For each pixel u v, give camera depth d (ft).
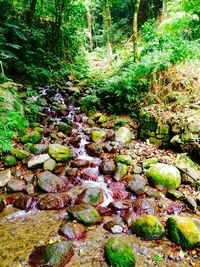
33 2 37.88
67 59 45.44
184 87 20.77
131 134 21.47
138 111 23.00
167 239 11.19
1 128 17.69
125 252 9.82
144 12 62.54
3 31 26.89
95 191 13.85
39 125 21.70
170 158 17.16
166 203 13.65
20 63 29.48
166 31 31.14
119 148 19.34
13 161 16.31
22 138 18.72
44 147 18.04
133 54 30.94
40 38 36.06
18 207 13.10
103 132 21.04
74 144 19.95
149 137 20.10
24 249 10.32
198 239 10.68
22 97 24.67
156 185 15.08
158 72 23.00
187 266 9.82
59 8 42.32
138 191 14.43
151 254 10.36
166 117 19.19
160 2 57.77
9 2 34.50
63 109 25.95
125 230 11.70
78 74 38.65
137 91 23.93
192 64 21.89
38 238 10.97
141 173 16.14
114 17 69.77
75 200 13.66
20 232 11.34
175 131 18.02
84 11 48.42
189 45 23.35
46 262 9.49
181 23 29.66
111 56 43.80
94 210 12.37
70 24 49.47
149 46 27.81
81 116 25.07
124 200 13.93
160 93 22.04
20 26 32.86
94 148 18.86
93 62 50.85
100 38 70.13
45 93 28.81
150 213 12.91
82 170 16.53
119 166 16.26
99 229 11.72
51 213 12.76
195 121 17.25
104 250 10.27
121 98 25.02
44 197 13.44
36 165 16.19
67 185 15.10
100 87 30.25
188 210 13.30
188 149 16.93
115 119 24.14
